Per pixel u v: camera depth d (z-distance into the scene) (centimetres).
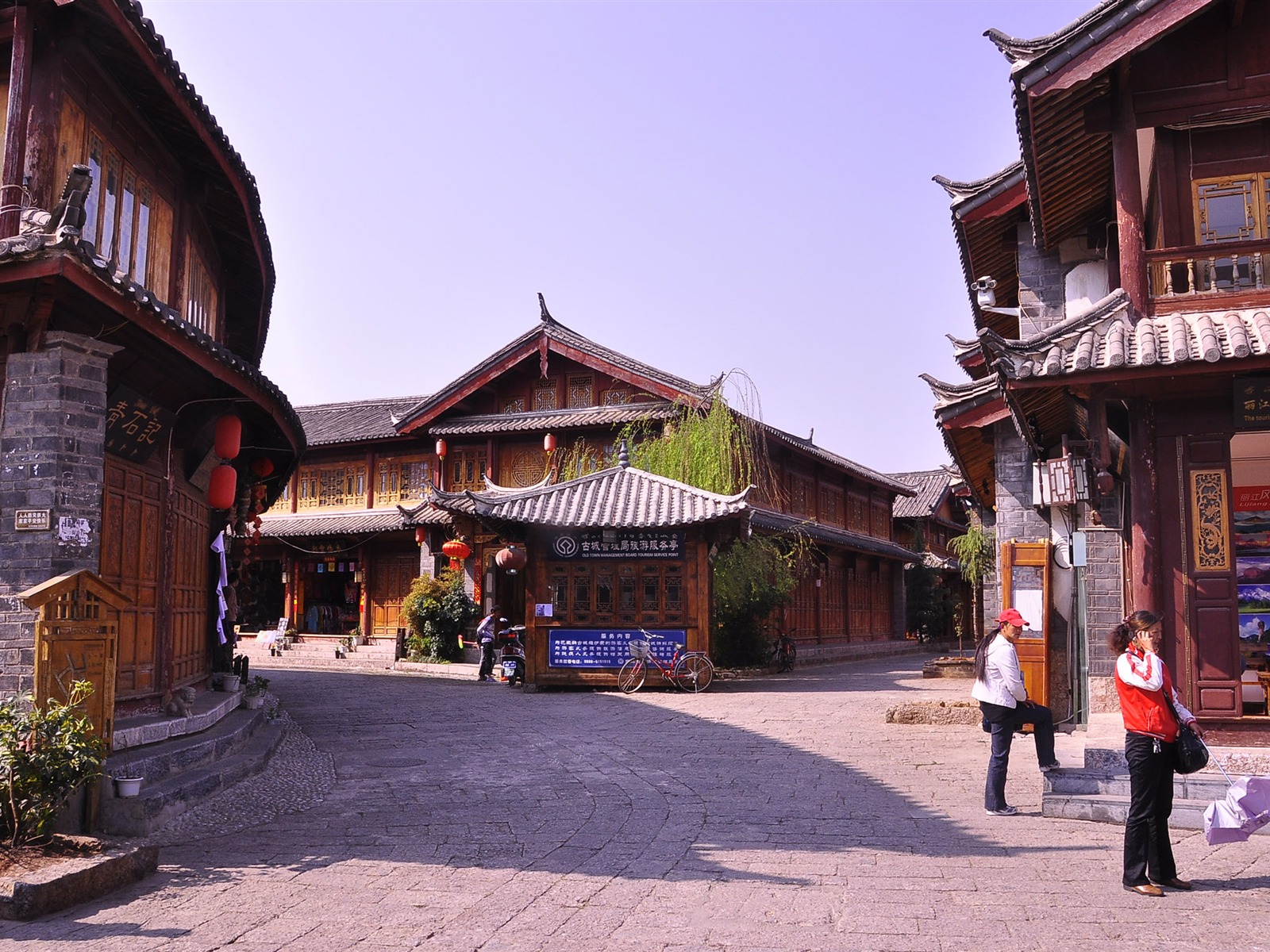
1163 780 605
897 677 2347
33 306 741
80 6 812
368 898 600
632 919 556
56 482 757
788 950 505
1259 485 1073
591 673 1933
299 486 3272
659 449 2342
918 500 4553
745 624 2427
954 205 1321
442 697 1845
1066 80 822
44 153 820
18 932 537
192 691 1085
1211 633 784
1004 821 794
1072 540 1251
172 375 954
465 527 2553
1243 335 752
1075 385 794
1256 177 879
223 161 1089
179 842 747
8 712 649
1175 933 526
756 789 937
